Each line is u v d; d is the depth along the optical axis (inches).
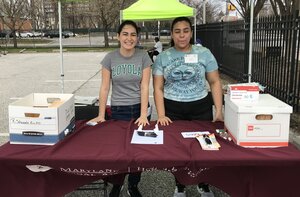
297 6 414.9
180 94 125.9
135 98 124.3
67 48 1327.5
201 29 679.1
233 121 98.7
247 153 91.0
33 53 1097.4
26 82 451.5
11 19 1429.6
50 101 113.0
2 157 89.3
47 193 96.3
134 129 113.3
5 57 932.0
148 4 191.6
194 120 126.3
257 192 96.8
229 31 460.8
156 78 126.5
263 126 93.7
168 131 111.0
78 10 1405.0
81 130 110.6
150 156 89.4
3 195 93.9
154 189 141.3
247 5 589.9
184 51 124.0
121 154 90.9
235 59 431.5
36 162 88.9
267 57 296.2
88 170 89.7
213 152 91.8
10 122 96.7
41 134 96.3
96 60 802.2
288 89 253.1
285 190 95.7
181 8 189.3
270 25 292.4
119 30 118.0
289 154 90.0
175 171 94.5
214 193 135.6
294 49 243.8
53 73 551.5
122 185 129.2
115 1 1358.3
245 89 99.9
